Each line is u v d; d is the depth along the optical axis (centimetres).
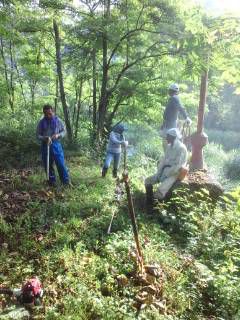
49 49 983
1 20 563
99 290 351
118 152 649
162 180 553
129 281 362
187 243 473
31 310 318
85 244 420
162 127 650
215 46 377
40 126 564
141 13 743
